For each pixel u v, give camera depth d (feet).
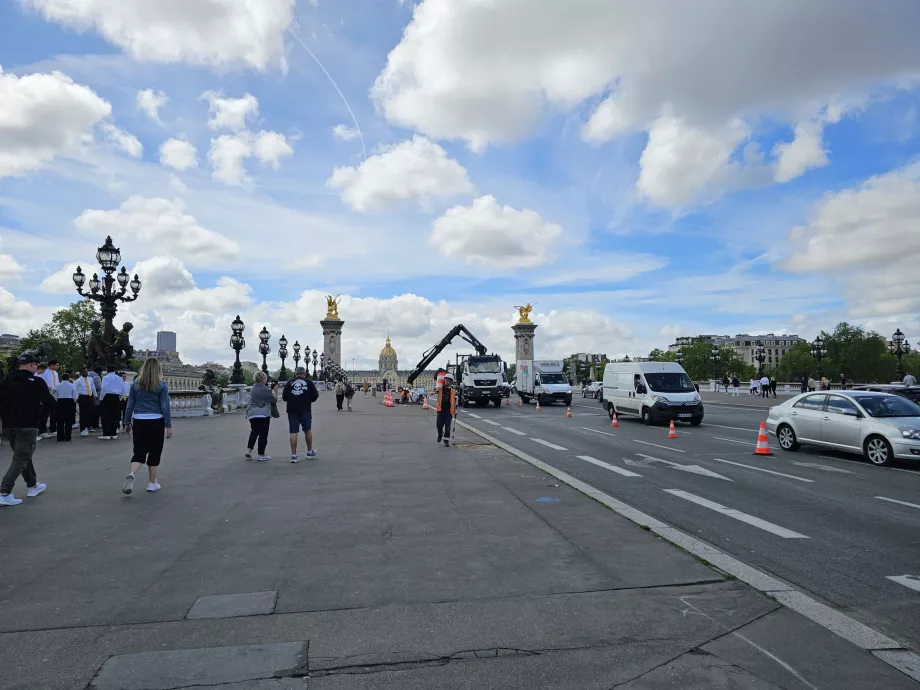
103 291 71.72
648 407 78.69
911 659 12.79
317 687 11.63
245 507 26.91
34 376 28.32
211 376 95.30
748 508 28.53
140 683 11.74
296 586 16.96
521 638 13.65
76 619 14.75
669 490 33.19
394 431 65.57
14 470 27.43
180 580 17.46
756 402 133.90
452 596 16.16
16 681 11.80
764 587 16.76
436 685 11.69
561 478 34.55
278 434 62.03
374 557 19.57
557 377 142.92
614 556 19.57
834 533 23.85
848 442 44.80
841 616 14.88
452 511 26.11
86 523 24.04
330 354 377.71
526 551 20.17
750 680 11.89
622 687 11.65
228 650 13.09
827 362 395.55
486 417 98.58
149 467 30.53
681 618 14.74
